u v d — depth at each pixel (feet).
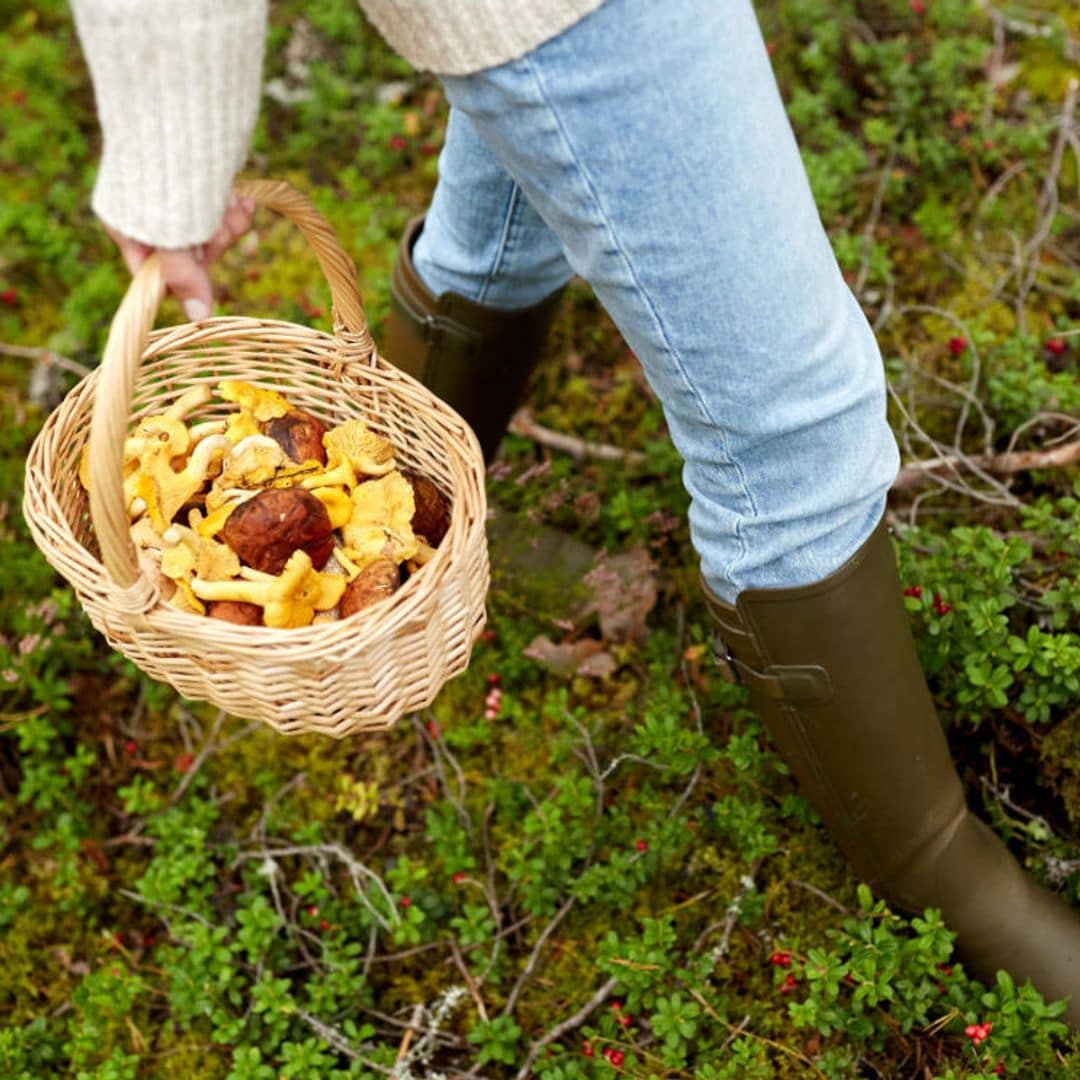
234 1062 5.80
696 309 3.93
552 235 5.60
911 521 6.66
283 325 5.53
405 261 6.11
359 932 6.23
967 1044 5.26
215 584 4.75
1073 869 5.78
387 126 9.26
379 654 4.38
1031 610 6.17
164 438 5.32
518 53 3.52
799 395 4.12
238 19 3.34
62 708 6.88
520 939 6.19
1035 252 8.10
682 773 6.04
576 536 7.29
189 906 6.24
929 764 5.16
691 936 6.03
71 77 10.09
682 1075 5.52
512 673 6.85
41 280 8.92
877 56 9.00
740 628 4.84
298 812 6.69
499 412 6.64
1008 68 9.16
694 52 3.56
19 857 6.63
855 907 5.90
